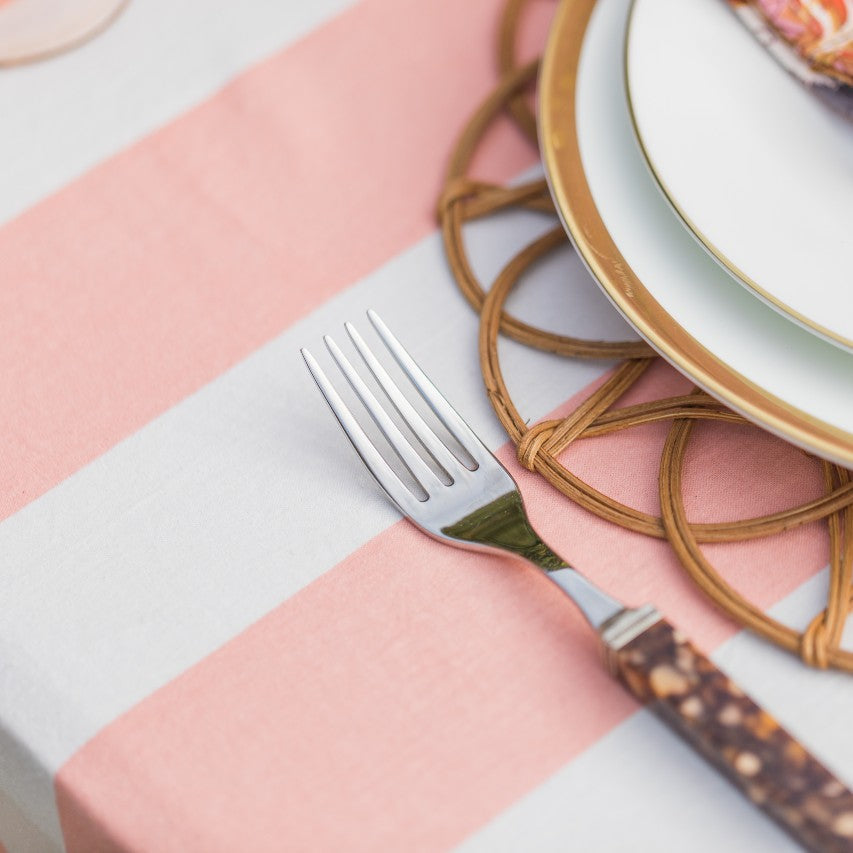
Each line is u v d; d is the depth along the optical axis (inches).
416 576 22.3
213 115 26.3
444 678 21.7
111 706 21.7
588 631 21.9
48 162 25.9
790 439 21.5
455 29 27.2
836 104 23.7
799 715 21.2
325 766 21.3
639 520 22.4
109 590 22.5
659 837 20.8
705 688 20.7
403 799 21.1
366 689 21.7
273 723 21.6
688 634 21.8
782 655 21.5
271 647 22.0
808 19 23.8
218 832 21.0
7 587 22.6
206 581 22.5
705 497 22.7
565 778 21.1
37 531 23.0
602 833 20.8
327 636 22.0
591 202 23.1
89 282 24.9
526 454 22.8
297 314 24.5
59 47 26.8
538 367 23.8
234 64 26.7
